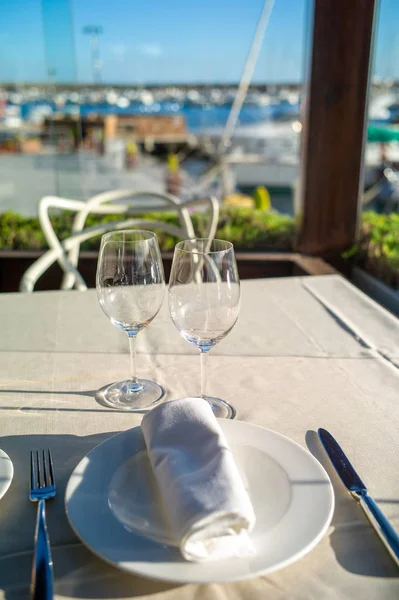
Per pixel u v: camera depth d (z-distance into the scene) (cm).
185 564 46
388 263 224
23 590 46
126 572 48
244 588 47
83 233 162
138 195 174
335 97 228
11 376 86
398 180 229
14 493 59
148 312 79
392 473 62
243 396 80
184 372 88
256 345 98
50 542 51
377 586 47
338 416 75
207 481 51
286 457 61
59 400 79
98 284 79
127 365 90
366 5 215
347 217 244
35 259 245
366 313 112
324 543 52
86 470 58
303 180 241
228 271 71
